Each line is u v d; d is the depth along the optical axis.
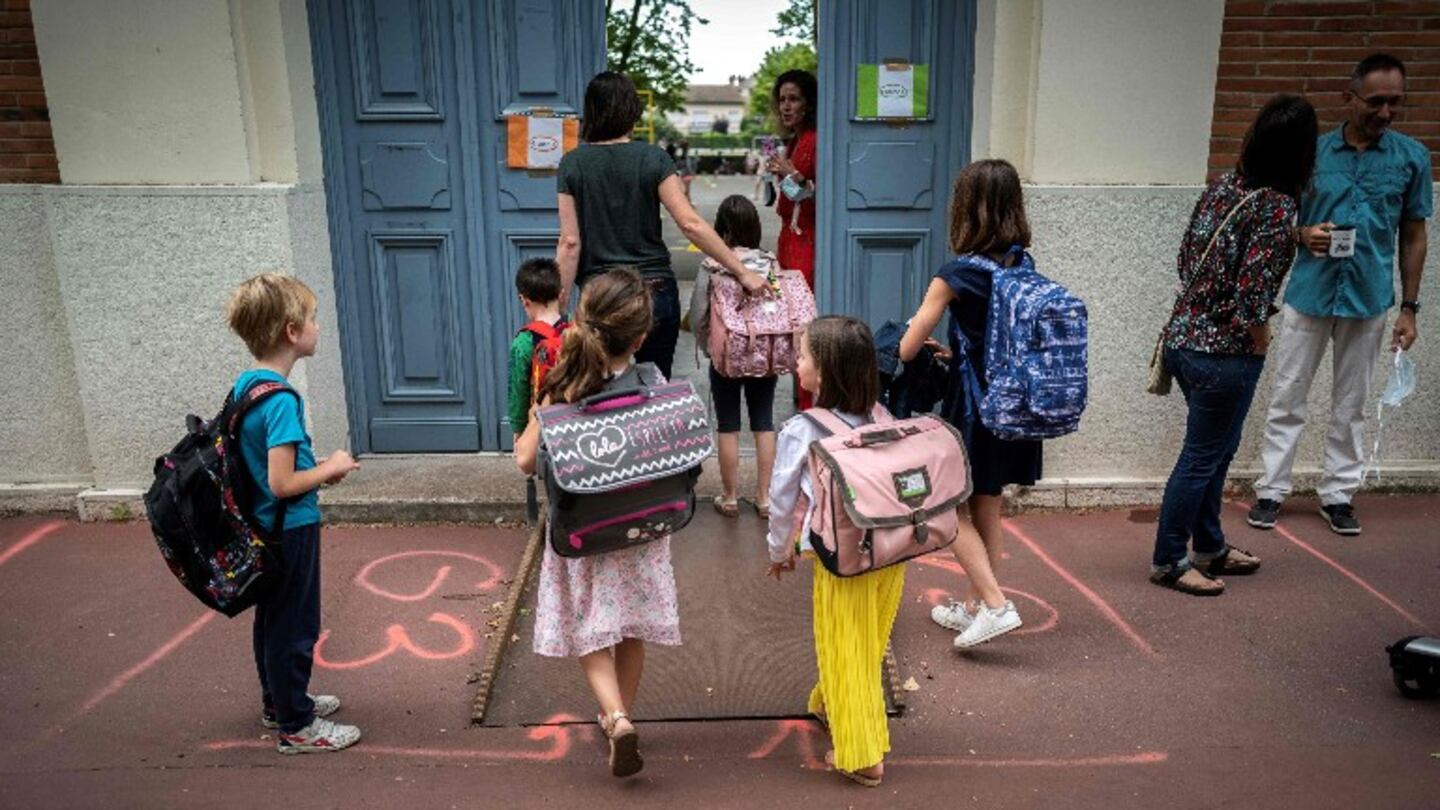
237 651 3.58
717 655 3.54
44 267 4.57
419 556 4.32
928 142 4.94
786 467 2.74
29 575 4.17
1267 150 3.48
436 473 4.95
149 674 3.43
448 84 4.82
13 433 4.75
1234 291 3.58
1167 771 2.89
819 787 2.83
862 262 5.10
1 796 2.77
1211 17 4.34
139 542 4.49
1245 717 3.16
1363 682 3.35
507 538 4.52
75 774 2.88
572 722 3.16
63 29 4.22
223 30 4.24
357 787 2.83
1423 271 4.67
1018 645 3.61
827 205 5.02
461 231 4.98
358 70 4.77
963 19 4.79
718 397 4.46
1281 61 4.53
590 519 2.58
